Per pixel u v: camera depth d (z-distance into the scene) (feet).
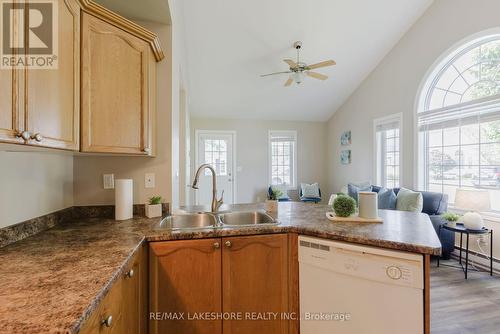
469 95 11.62
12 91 2.95
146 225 5.41
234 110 20.54
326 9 12.45
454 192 12.10
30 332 1.88
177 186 8.35
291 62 12.42
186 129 13.69
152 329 4.70
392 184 15.78
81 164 6.33
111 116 4.94
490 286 8.68
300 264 5.02
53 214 5.37
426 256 3.92
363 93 18.01
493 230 10.22
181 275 4.79
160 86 6.73
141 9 6.24
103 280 2.80
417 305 3.89
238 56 14.83
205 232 4.86
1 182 4.03
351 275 4.40
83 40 4.44
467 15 11.24
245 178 21.93
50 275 2.92
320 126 22.89
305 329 4.96
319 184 23.03
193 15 12.19
